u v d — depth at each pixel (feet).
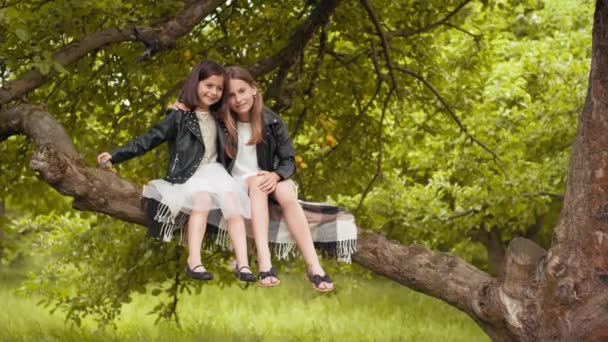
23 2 21.91
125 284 34.76
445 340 36.42
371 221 38.32
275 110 30.45
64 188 15.99
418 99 35.78
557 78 40.96
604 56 15.74
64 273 36.32
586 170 16.14
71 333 34.30
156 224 15.40
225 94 15.79
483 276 17.39
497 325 16.85
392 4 32.04
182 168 15.46
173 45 21.21
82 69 23.63
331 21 31.63
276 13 30.83
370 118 35.35
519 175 38.47
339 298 49.80
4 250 37.09
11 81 19.16
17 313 41.78
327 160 36.32
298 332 38.27
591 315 15.72
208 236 16.06
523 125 41.29
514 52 45.11
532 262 16.65
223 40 30.19
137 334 35.50
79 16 19.95
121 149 15.42
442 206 42.68
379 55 34.71
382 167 38.04
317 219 16.34
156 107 30.35
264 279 14.90
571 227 16.26
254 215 15.31
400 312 46.06
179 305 49.08
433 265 17.35
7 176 28.35
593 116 16.03
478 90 38.32
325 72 33.58
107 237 34.68
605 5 15.57
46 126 17.48
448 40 42.55
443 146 43.04
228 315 44.78
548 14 47.34
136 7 24.52
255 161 16.06
